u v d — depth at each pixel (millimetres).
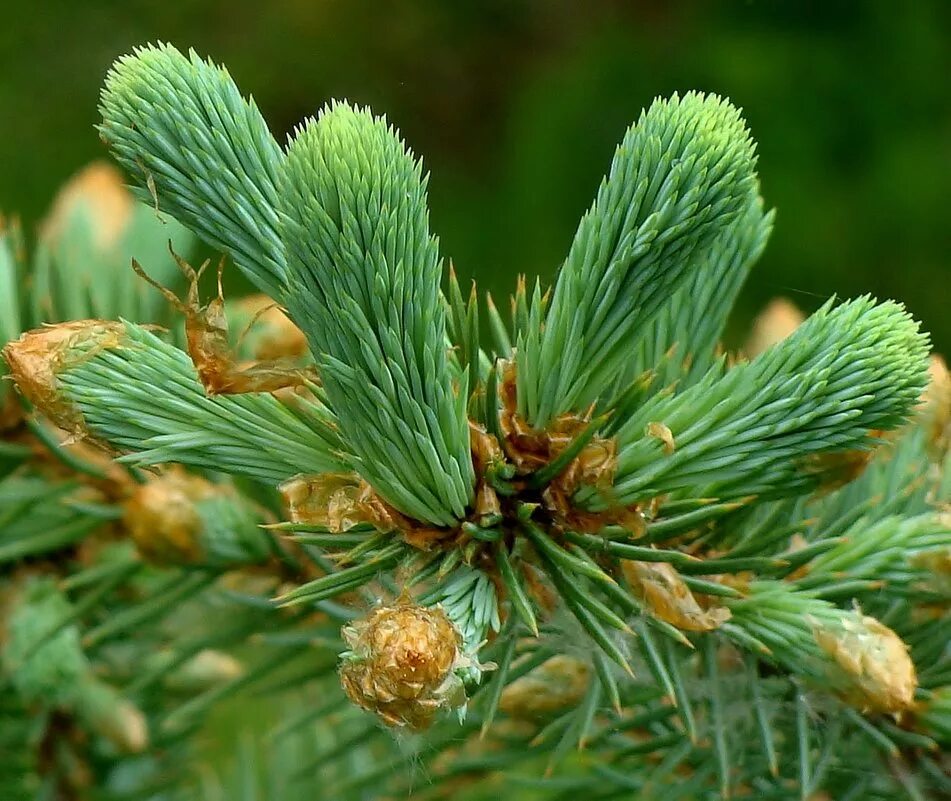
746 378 371
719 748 406
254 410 379
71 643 467
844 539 401
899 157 1290
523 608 366
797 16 1352
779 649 391
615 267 368
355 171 345
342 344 355
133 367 378
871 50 1323
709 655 409
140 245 474
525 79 1462
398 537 379
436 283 356
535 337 375
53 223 485
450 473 367
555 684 426
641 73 1369
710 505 385
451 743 445
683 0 1406
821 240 1272
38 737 476
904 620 415
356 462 370
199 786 517
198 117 366
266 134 370
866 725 406
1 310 452
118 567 453
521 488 379
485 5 1479
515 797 516
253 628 457
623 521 379
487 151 1442
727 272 417
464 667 352
